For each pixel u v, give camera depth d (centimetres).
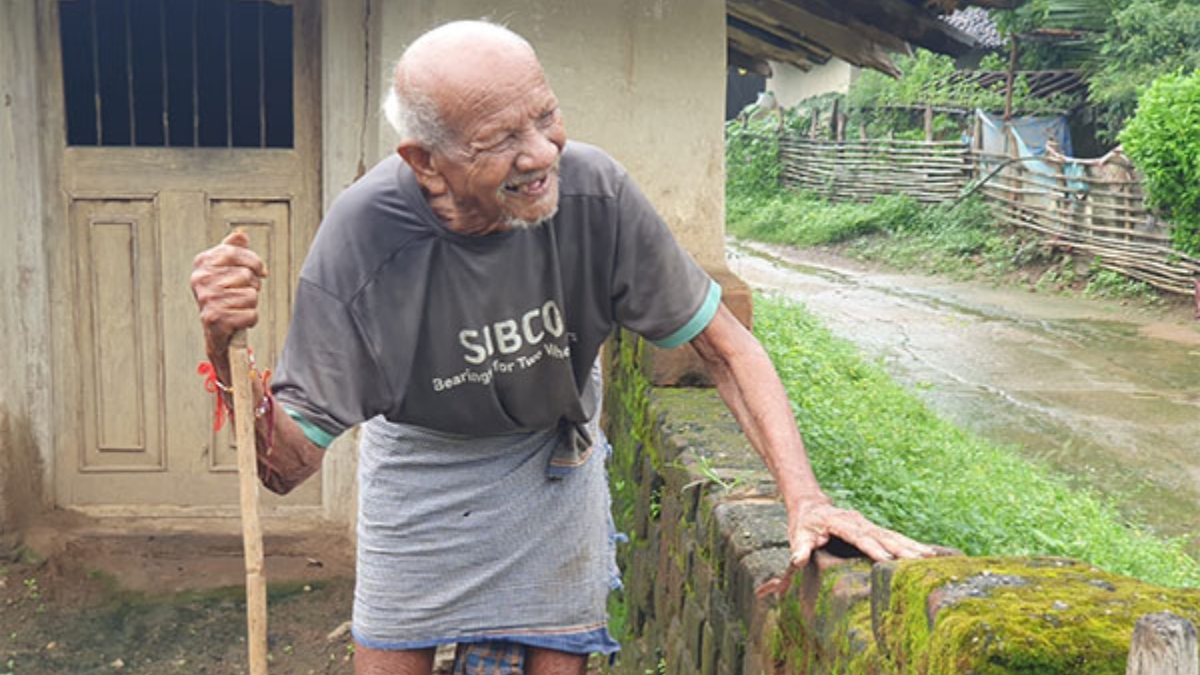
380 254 227
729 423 404
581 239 234
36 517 559
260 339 571
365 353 231
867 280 1817
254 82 563
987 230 2009
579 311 242
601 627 268
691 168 536
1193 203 1531
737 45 807
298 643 495
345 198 230
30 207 542
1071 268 1752
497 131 204
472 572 257
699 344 254
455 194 215
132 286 564
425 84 205
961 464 580
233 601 525
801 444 246
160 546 559
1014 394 1085
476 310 231
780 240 2303
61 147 550
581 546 262
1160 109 1541
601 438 272
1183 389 1116
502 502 255
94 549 552
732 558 296
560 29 520
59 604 518
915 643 178
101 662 477
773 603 265
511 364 237
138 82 559
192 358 571
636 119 530
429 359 234
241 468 215
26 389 552
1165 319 1495
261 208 564
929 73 2431
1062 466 870
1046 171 1878
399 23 506
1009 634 158
